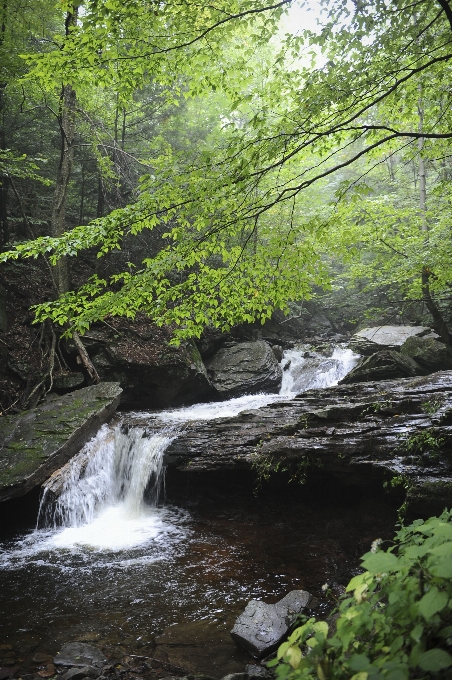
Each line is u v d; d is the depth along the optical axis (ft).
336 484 28.25
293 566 22.53
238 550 24.70
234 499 30.96
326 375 50.42
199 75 18.72
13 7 37.52
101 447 33.91
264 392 50.72
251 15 17.97
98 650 16.10
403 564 6.42
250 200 18.78
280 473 28.89
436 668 5.10
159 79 18.74
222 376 50.52
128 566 23.20
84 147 57.11
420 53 18.13
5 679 14.56
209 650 16.25
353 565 22.18
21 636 17.22
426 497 21.74
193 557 24.02
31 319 46.78
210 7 16.52
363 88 17.17
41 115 53.06
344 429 27.40
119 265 56.80
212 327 55.01
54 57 16.72
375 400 28.86
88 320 18.20
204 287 19.95
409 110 21.94
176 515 30.50
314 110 17.22
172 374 45.57
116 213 17.37
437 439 23.63
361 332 52.90
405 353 44.37
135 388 45.16
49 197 57.88
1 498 27.50
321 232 19.86
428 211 42.16
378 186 70.69
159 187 18.02
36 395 40.29
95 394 37.58
